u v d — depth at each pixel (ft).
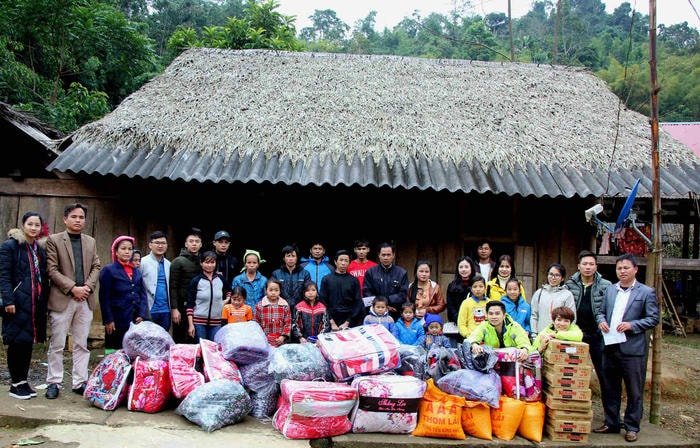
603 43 103.76
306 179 20.39
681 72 84.12
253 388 15.55
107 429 13.58
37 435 13.07
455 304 18.85
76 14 40.81
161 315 18.01
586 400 14.65
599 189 20.72
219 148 21.89
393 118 24.25
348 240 23.61
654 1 16.51
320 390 14.01
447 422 14.43
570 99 27.40
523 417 14.78
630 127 25.23
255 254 18.85
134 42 46.44
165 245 18.15
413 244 23.53
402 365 16.01
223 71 28.07
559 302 16.69
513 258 23.52
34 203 22.89
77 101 38.73
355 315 18.45
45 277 15.52
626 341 15.07
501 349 15.46
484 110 25.52
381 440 14.16
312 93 26.18
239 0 97.60
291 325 18.21
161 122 23.22
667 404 19.66
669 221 35.50
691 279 35.86
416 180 20.45
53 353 15.66
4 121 22.58
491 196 23.62
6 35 37.65
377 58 30.81
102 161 21.01
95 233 23.00
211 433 13.80
